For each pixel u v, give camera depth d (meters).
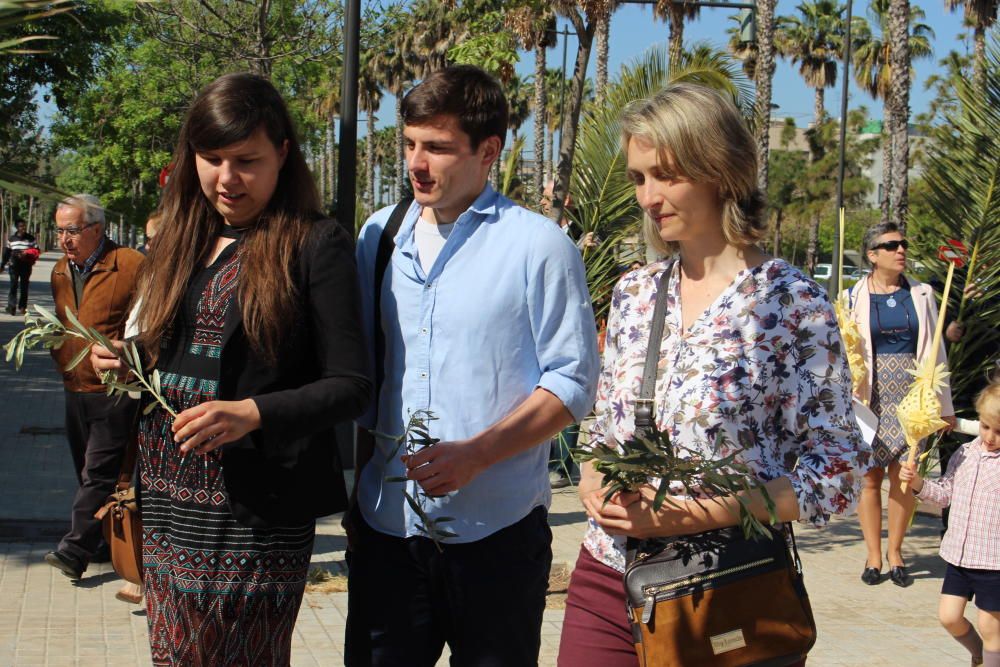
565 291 2.79
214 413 2.39
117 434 5.71
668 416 2.47
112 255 5.73
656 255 2.73
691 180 2.42
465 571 2.76
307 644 4.96
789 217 43.47
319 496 2.64
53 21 9.66
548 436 2.73
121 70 13.98
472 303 2.76
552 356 2.78
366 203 44.31
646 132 2.42
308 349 2.64
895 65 23.53
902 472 4.84
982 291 6.87
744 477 2.24
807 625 2.40
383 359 2.88
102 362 2.63
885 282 6.75
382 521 2.84
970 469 4.67
